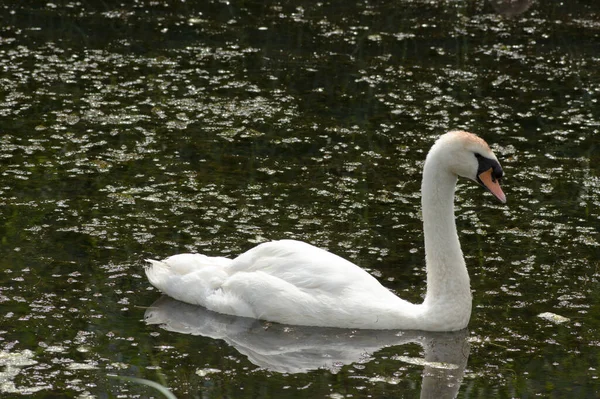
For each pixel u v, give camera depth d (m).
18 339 10.39
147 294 11.68
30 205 13.80
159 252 12.62
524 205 14.67
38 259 12.25
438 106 18.64
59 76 19.19
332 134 17.22
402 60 21.12
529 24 23.77
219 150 16.28
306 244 11.48
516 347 10.67
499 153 16.59
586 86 19.92
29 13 23.02
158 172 15.24
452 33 22.95
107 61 20.22
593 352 10.58
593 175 15.81
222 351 10.40
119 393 9.46
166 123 17.25
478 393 9.70
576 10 24.95
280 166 15.77
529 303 11.72
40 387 9.50
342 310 10.89
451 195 10.97
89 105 17.83
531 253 13.09
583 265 12.76
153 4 24.23
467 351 10.58
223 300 11.27
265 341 10.67
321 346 10.61
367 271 12.37
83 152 15.81
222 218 13.73
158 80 19.30
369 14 24.20
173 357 10.23
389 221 13.90
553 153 16.70
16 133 16.41
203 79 19.55
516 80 20.17
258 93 19.00
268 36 22.33
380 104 18.69
